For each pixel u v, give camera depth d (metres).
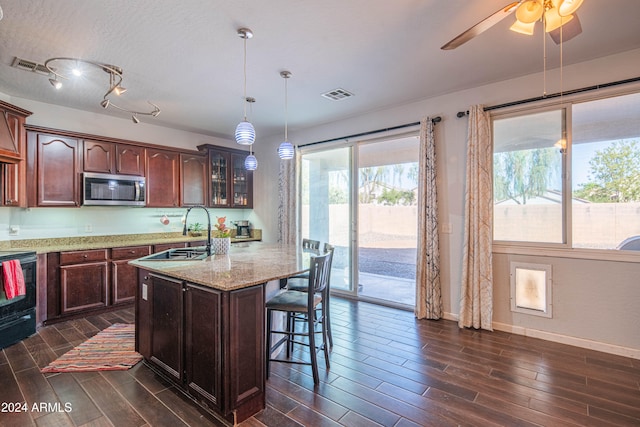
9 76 3.13
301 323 3.59
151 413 1.99
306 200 5.28
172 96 3.72
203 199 5.20
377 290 4.63
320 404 2.08
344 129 4.67
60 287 3.55
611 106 2.87
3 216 3.60
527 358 2.71
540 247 3.15
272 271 2.25
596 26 2.36
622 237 2.83
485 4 2.10
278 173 5.60
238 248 3.66
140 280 2.67
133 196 4.34
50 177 3.69
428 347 2.93
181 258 2.91
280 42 2.56
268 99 3.84
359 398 2.14
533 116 3.23
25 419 1.92
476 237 3.38
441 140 3.75
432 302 3.68
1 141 3.15
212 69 3.02
